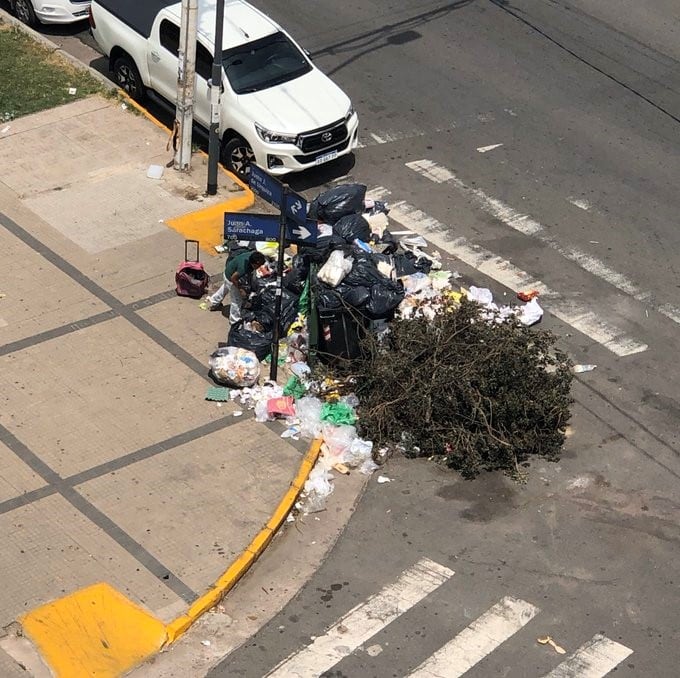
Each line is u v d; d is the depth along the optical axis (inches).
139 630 1170.0
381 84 2090.3
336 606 1220.5
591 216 1817.2
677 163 1951.3
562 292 1665.8
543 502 1354.6
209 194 1791.3
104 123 1931.6
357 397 1445.6
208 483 1333.7
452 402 1385.3
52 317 1542.8
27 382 1443.2
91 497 1305.4
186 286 1578.5
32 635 1154.7
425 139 1962.4
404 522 1321.4
